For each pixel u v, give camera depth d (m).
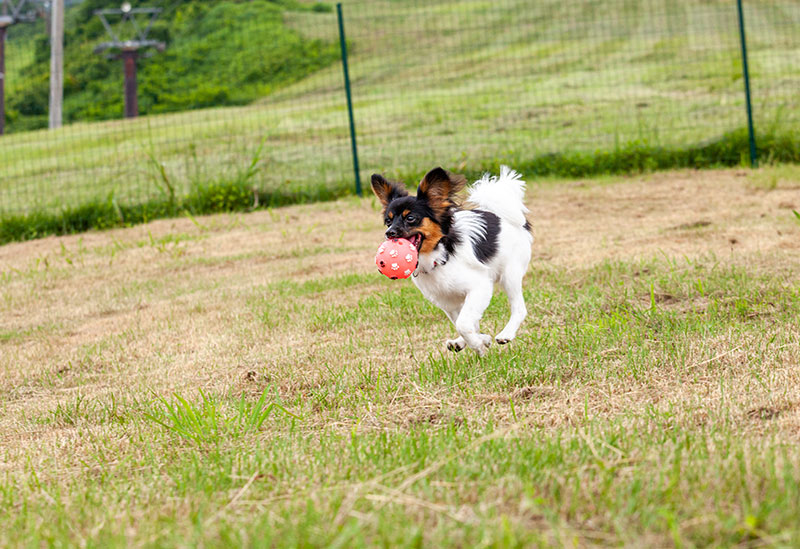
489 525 2.68
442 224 4.76
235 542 2.72
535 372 4.63
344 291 7.40
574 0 34.50
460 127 17.42
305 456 3.71
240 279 8.39
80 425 4.70
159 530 2.92
